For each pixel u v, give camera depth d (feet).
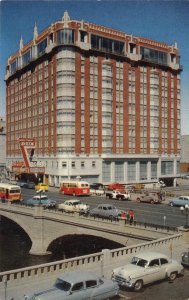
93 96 295.69
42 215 153.17
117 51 307.17
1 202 181.06
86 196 227.40
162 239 94.58
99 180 296.92
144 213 156.97
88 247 163.12
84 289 61.16
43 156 309.01
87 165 290.76
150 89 329.93
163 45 338.13
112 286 64.54
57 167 287.28
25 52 343.26
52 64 296.30
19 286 69.31
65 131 284.00
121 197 206.80
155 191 252.83
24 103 350.23
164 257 75.66
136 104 320.09
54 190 263.08
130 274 69.92
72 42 284.61
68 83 283.59
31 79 335.06
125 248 85.20
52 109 297.53
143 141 324.60
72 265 76.79
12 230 204.23
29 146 320.29
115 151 305.73
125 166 311.68
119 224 120.26
